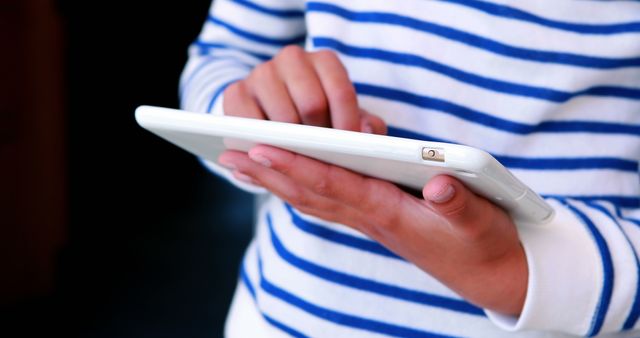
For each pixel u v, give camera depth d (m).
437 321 0.71
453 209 0.56
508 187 0.55
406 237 0.62
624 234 0.66
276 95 0.66
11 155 1.68
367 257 0.71
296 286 0.73
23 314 1.78
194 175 2.51
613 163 0.70
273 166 0.59
